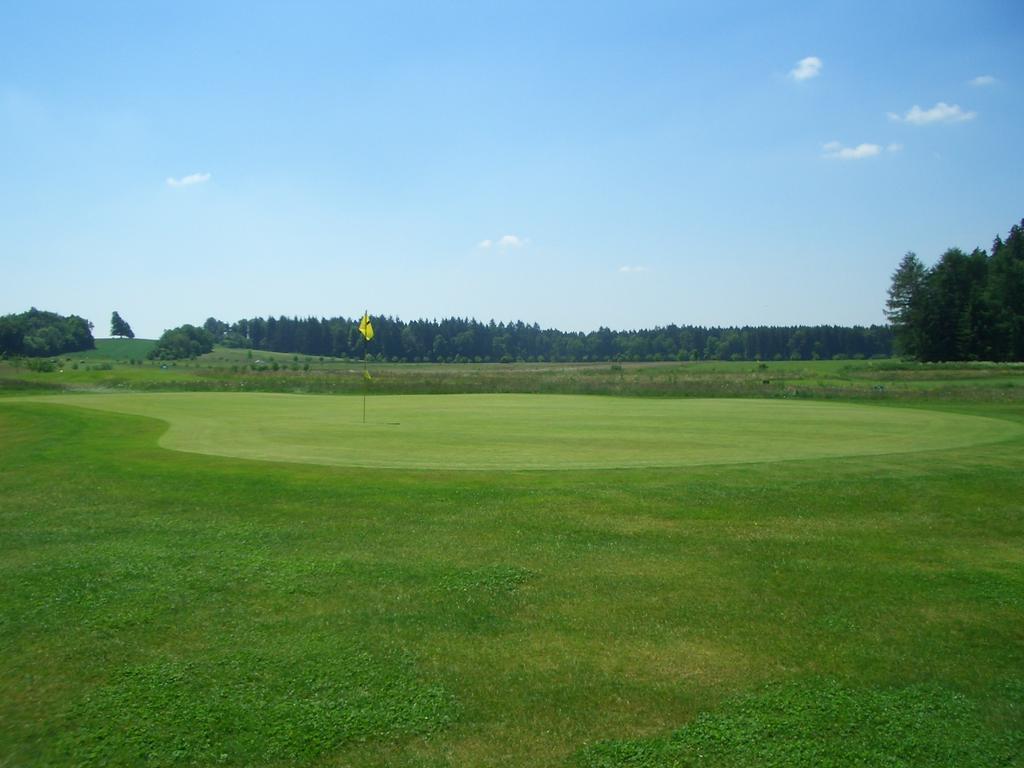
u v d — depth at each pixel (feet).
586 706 21.75
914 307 343.67
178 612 28.04
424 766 19.06
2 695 22.43
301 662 24.21
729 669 23.98
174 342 490.49
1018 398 147.23
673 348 566.77
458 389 187.83
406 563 33.14
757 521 40.19
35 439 74.33
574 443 71.26
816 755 19.53
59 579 31.22
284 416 104.22
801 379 203.10
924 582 31.60
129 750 19.77
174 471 51.83
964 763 19.24
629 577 31.73
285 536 37.17
